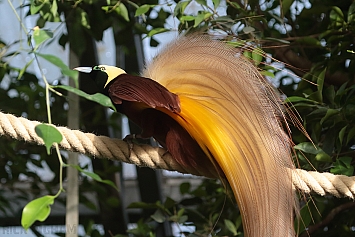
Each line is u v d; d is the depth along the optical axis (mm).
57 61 3365
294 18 6465
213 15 5336
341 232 5625
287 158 3943
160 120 4020
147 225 6230
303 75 5648
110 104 3387
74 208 5418
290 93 6031
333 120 4910
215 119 3898
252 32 5074
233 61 4086
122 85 3783
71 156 5523
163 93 3787
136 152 4117
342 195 4160
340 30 5316
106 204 7316
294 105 4773
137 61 7195
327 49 5613
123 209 7594
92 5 6195
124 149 4109
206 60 4074
